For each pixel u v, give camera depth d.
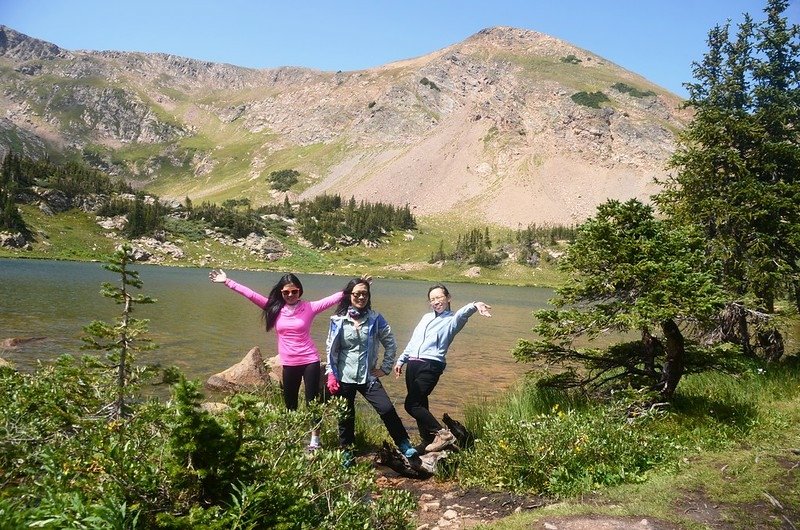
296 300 6.84
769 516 4.50
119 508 2.91
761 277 11.52
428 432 7.23
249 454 3.47
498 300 71.12
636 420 7.18
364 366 6.64
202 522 2.99
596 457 5.97
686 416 7.75
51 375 5.29
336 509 3.68
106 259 5.23
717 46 14.87
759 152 13.00
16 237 103.50
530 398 9.18
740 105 14.43
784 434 6.92
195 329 24.33
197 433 3.20
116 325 5.34
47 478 3.28
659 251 8.00
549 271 156.25
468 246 172.12
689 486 5.16
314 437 5.89
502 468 6.00
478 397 13.34
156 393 8.95
